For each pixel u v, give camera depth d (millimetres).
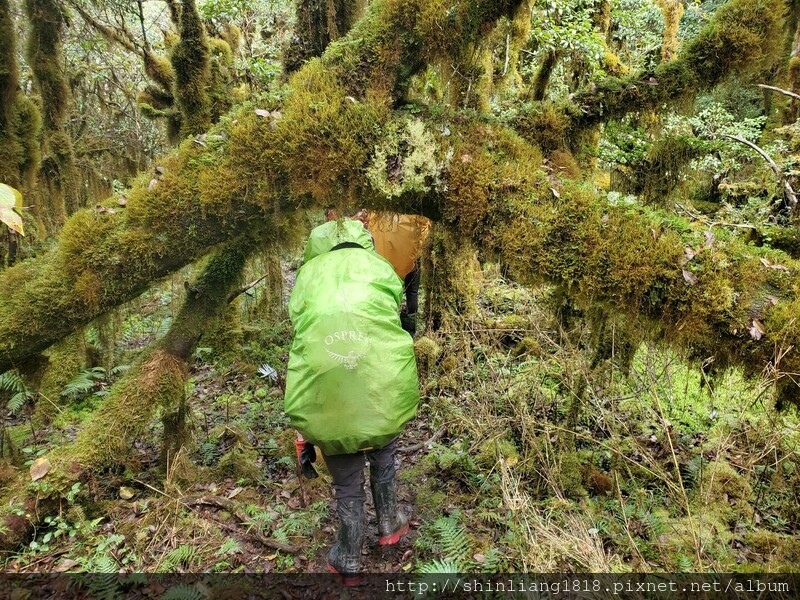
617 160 3275
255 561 2555
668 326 2205
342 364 2086
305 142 2502
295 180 2588
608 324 2961
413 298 3879
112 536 2590
